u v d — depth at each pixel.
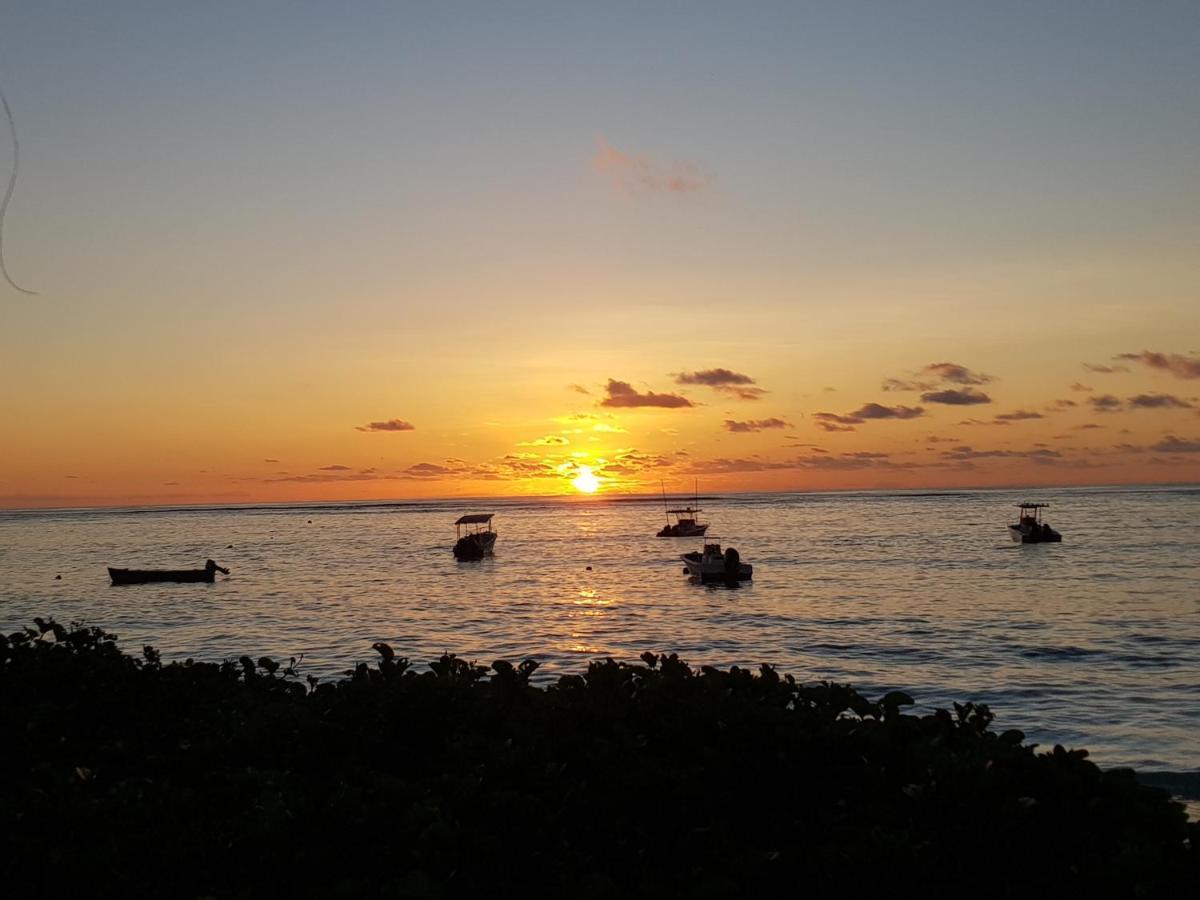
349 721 7.14
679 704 6.81
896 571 68.44
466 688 7.54
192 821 5.76
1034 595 52.66
